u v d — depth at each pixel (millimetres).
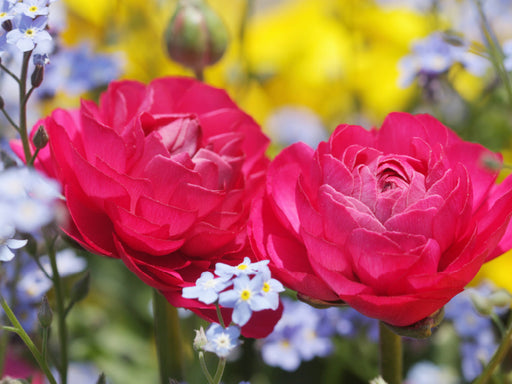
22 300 388
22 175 310
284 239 324
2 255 307
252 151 354
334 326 434
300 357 427
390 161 319
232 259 334
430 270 302
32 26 322
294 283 311
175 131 334
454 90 474
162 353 357
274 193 325
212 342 293
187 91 359
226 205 332
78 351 473
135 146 327
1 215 300
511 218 322
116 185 317
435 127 333
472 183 330
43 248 375
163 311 355
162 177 321
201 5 424
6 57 392
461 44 389
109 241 329
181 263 328
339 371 459
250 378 457
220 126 350
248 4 524
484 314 359
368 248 301
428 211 303
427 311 302
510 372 367
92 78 503
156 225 319
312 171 318
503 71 378
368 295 297
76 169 321
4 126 456
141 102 349
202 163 326
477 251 303
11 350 387
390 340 335
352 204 308
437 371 438
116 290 512
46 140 323
